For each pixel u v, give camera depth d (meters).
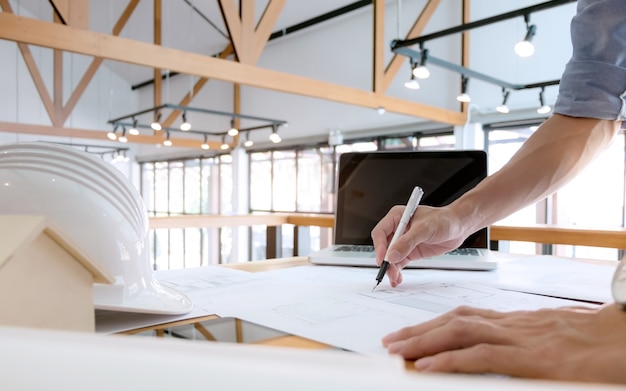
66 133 7.66
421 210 0.80
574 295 0.68
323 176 8.00
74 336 0.13
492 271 0.93
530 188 0.78
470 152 1.17
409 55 3.63
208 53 9.17
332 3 7.30
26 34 2.76
